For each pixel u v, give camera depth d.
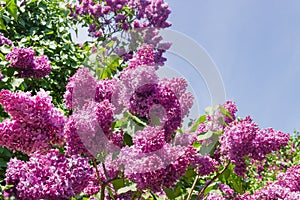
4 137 1.25
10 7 2.34
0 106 1.97
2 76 1.96
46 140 1.25
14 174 1.29
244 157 1.51
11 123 1.26
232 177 1.65
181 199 1.49
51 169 1.29
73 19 3.29
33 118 1.24
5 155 1.97
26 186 1.27
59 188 1.27
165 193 1.50
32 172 1.29
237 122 1.50
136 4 3.21
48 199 1.26
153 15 3.12
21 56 2.02
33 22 2.88
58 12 3.10
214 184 1.63
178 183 1.53
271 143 1.47
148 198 1.48
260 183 3.17
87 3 3.20
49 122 1.25
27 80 2.49
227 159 1.53
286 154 3.92
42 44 2.74
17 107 1.23
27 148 1.26
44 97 1.26
